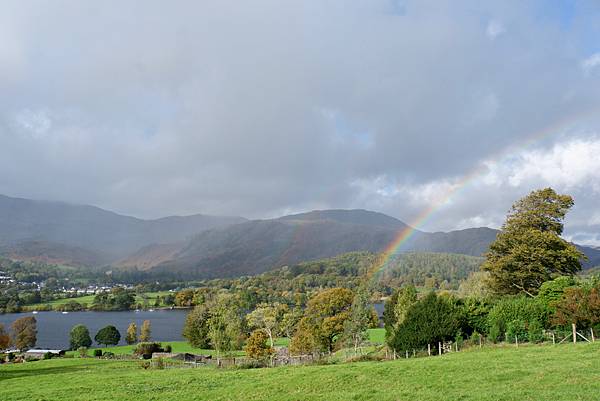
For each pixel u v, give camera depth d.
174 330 150.50
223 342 68.75
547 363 25.78
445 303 44.50
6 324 161.50
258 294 174.50
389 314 65.44
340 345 76.44
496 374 24.09
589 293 38.34
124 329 153.50
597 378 21.12
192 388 29.84
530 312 42.28
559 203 60.00
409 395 21.61
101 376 40.94
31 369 55.41
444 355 35.62
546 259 57.38
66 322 176.50
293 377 29.25
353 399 22.09
